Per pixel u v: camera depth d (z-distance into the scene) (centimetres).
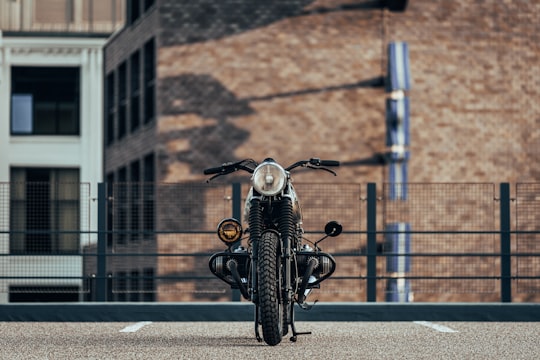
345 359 961
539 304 1520
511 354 1014
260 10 3322
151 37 3425
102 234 1666
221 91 3316
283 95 3316
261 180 1025
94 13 4316
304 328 1363
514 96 3362
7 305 1519
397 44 3209
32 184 1930
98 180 4275
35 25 4334
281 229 1055
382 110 3306
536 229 1991
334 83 3316
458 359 970
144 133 3500
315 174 3297
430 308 1515
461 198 2669
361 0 3316
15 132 4350
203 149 3309
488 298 2764
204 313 1512
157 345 1098
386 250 2736
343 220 2534
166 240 2547
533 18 3375
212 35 3319
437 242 2722
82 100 4288
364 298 2803
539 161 3375
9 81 4334
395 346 1088
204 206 2183
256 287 1049
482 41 3350
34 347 1078
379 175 3300
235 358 966
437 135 3322
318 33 3316
